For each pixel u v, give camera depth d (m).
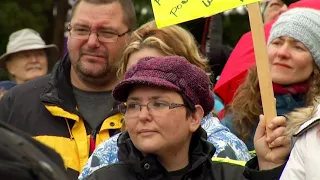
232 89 13.48
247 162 9.51
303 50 11.39
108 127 12.10
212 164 9.30
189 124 8.97
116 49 12.38
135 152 8.91
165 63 8.86
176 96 8.80
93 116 12.30
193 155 9.05
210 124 10.41
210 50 16.02
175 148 8.89
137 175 8.93
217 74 16.11
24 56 19.02
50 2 30.77
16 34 19.31
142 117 8.74
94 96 12.45
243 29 28.61
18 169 6.05
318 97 9.77
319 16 11.52
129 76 8.97
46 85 12.46
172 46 10.31
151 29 10.48
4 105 12.75
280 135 9.38
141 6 28.47
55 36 26.42
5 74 23.33
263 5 17.48
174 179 8.95
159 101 8.77
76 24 12.34
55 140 12.03
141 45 10.34
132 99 8.86
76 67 12.33
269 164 9.45
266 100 9.58
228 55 16.22
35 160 6.18
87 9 12.34
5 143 6.20
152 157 8.82
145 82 8.69
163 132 8.75
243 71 13.37
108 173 9.02
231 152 10.06
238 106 12.16
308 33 11.38
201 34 18.02
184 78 8.86
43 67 19.23
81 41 12.28
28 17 30.12
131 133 8.86
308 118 9.34
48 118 12.27
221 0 9.86
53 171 6.19
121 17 12.43
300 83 11.55
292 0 14.85
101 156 10.09
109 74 12.39
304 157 8.94
